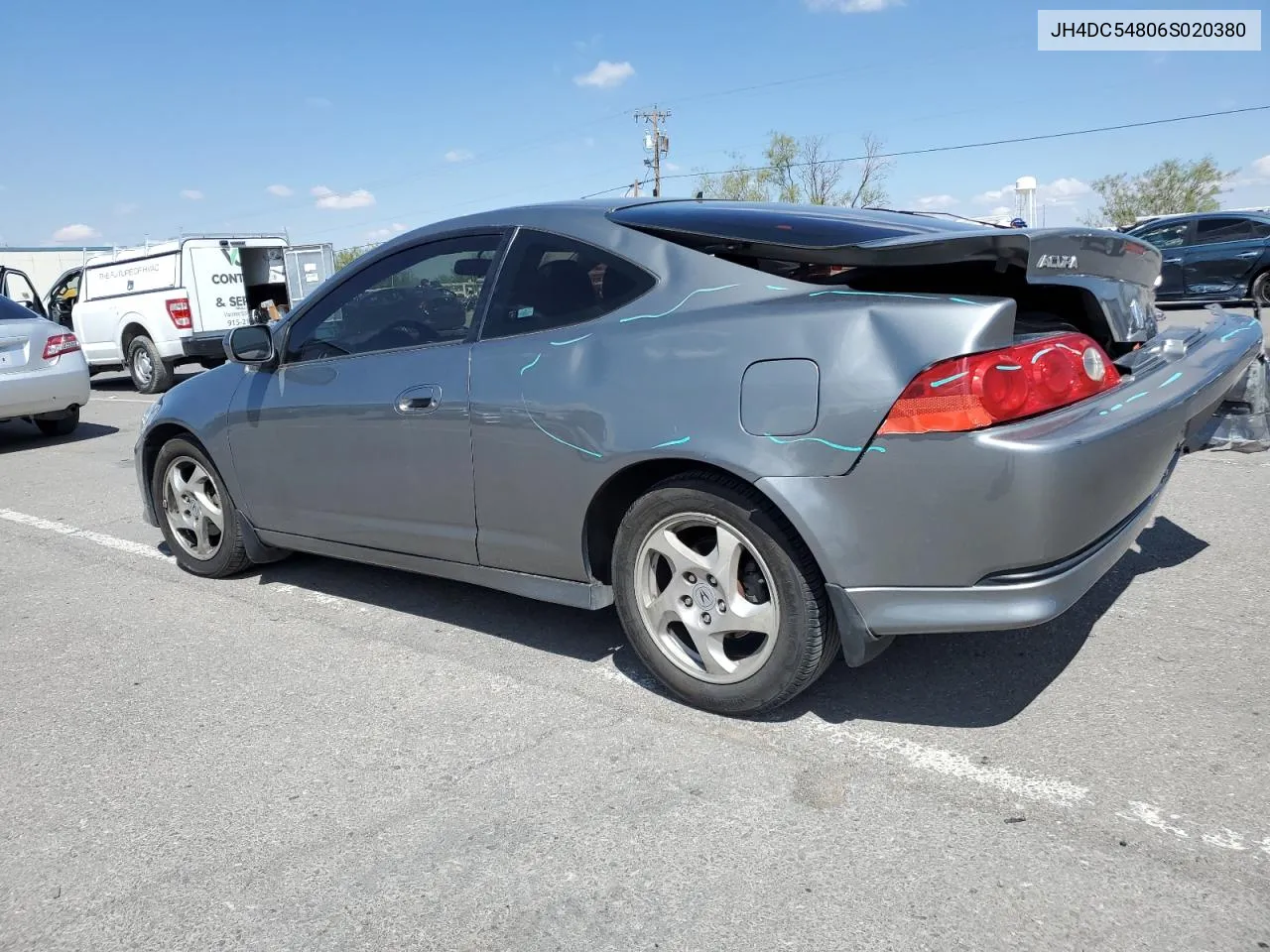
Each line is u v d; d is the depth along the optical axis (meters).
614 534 3.21
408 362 3.52
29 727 3.21
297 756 2.91
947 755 2.70
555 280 3.20
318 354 3.89
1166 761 2.60
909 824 2.39
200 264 14.12
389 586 4.45
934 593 2.53
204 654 3.77
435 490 3.47
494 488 3.27
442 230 3.57
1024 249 2.41
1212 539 4.38
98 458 8.49
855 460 2.51
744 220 3.02
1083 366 2.62
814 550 2.61
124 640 3.97
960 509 2.42
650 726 2.97
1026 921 2.03
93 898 2.29
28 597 4.60
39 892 2.33
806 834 2.37
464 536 3.44
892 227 3.06
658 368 2.84
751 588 2.88
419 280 3.58
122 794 2.75
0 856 2.49
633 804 2.54
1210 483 5.38
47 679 3.60
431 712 3.15
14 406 8.95
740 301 2.78
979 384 2.37
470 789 2.67
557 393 3.04
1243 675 3.05
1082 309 2.97
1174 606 3.63
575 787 2.64
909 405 2.43
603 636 3.72
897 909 2.09
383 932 2.12
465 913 2.16
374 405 3.58
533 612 4.02
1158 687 3.01
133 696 3.41
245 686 3.44
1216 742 2.67
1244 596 3.69
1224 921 1.99
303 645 3.81
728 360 2.70
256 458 4.15
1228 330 3.58
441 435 3.38
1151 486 2.79
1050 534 2.39
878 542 2.54
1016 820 2.38
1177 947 1.93
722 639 2.93
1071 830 2.32
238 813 2.62
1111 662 3.20
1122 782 2.51
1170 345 3.17
